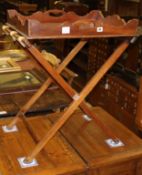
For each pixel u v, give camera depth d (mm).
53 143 1596
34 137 1645
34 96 1773
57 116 1890
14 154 1496
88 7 4102
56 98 2213
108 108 3551
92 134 1701
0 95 2223
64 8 4039
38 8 5277
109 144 1616
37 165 1423
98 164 1464
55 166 1423
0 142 1591
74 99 1454
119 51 1478
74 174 1423
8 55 2908
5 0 5586
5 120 1812
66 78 2357
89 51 4027
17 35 1319
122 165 1533
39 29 1248
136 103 3039
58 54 4848
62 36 1282
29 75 2578
